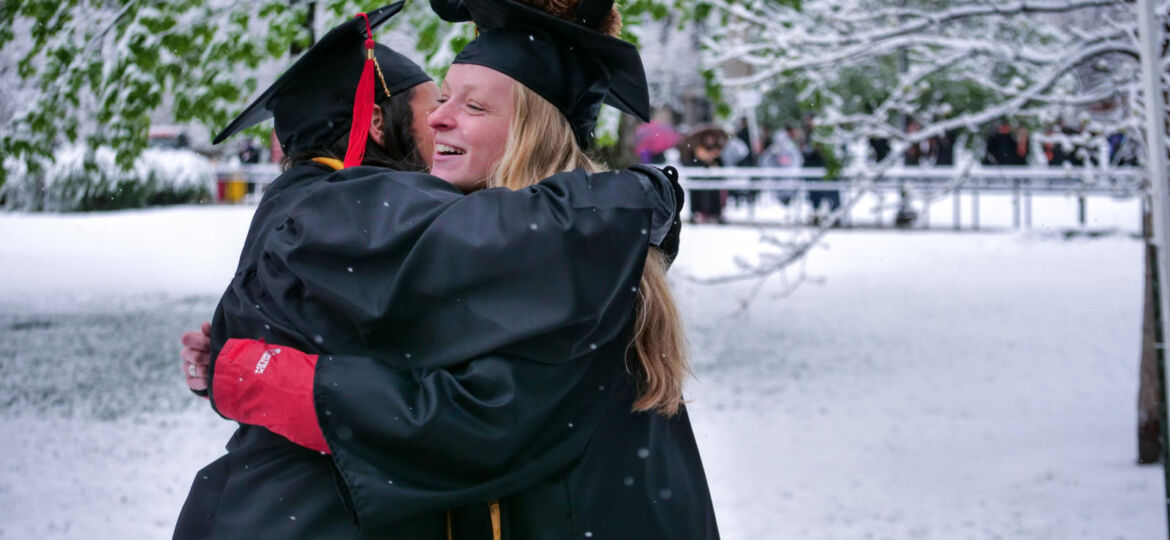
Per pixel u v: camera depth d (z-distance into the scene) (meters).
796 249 8.38
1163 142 3.92
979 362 9.61
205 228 19.92
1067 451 6.70
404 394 1.87
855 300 13.24
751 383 8.79
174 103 6.14
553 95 2.13
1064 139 8.72
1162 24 6.33
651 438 2.13
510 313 1.88
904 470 6.31
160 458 6.56
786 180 20.58
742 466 6.41
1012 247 17.77
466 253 1.87
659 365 2.14
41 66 7.27
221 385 1.92
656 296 2.14
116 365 9.44
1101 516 5.44
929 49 8.52
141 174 21.12
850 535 5.16
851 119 8.27
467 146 2.12
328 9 5.44
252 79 6.05
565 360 1.92
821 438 7.06
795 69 8.13
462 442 1.85
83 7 6.51
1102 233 18.86
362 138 2.33
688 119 21.80
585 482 2.02
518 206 1.92
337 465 1.86
